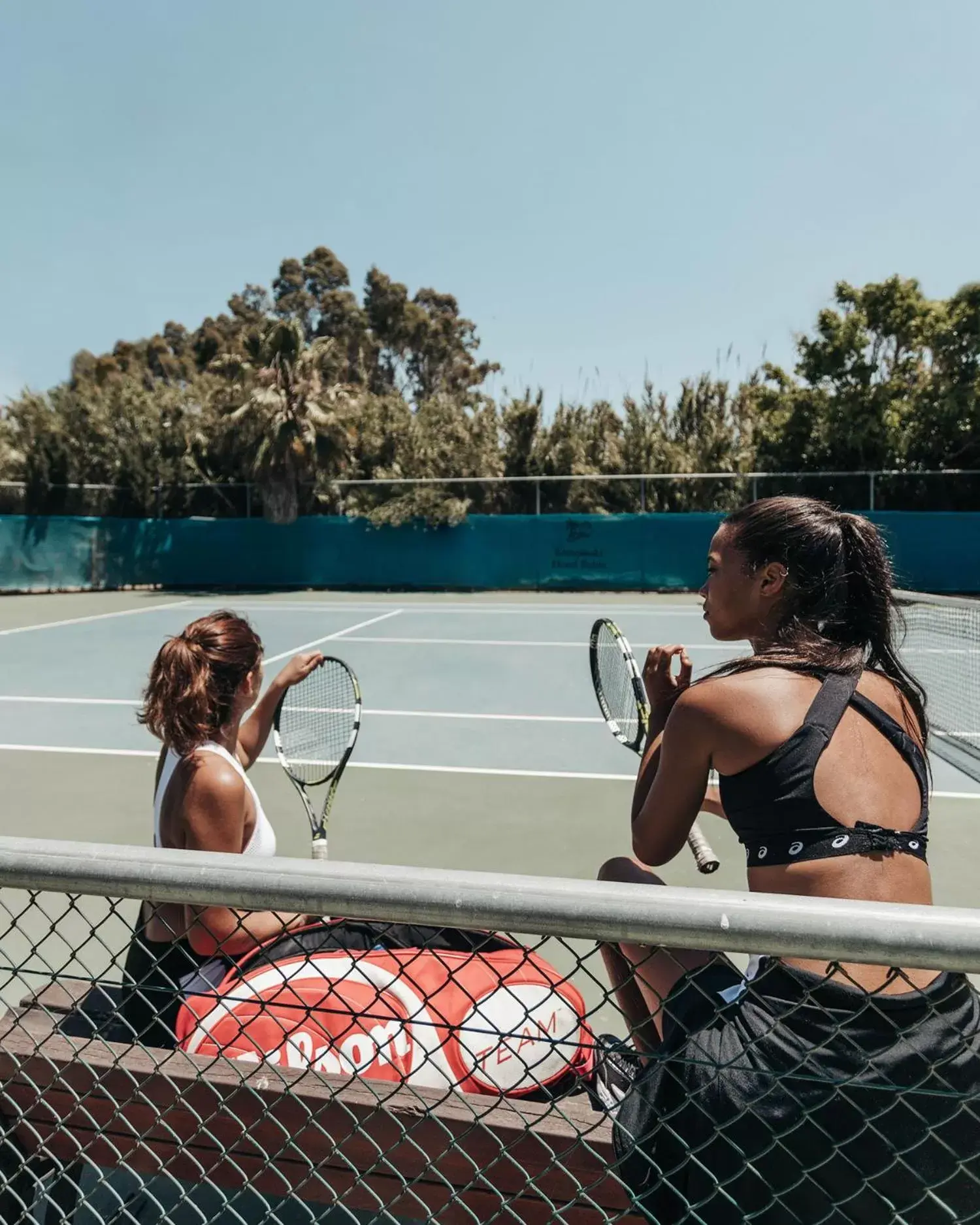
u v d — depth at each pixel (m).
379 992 1.27
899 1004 1.07
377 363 55.56
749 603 1.44
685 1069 1.17
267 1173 1.45
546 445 22.94
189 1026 1.64
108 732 6.77
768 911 0.92
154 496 22.64
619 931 0.96
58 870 1.10
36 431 22.09
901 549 18.53
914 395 20.66
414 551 21.03
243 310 59.38
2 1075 1.57
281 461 21.31
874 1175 1.06
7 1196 1.51
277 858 1.06
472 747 6.31
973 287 19.80
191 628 2.02
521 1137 1.26
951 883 3.86
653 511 21.97
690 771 1.29
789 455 21.55
